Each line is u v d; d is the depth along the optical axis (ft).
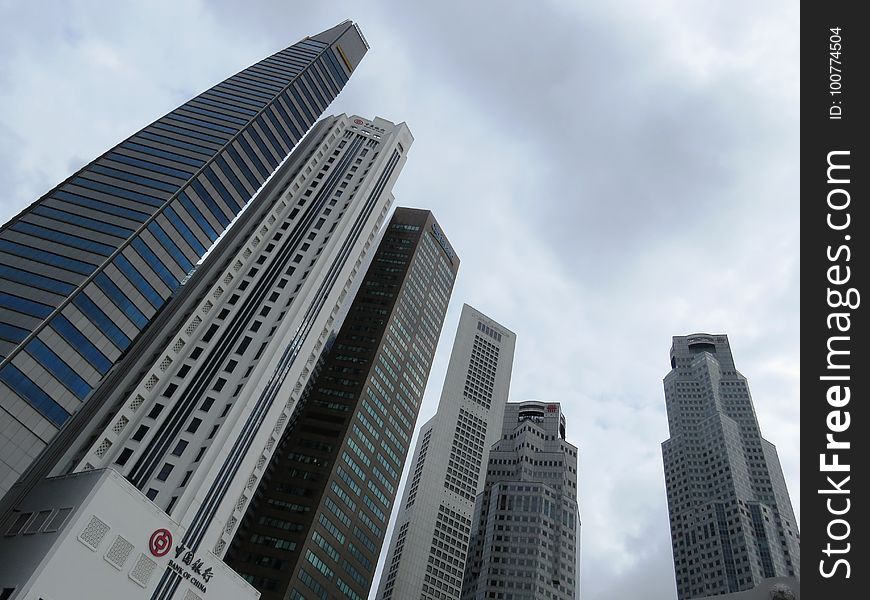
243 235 479.82
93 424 340.80
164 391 370.32
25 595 215.72
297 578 469.98
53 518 246.47
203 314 414.00
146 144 391.45
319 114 533.14
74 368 277.44
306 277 469.57
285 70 522.88
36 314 273.13
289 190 526.57
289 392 428.56
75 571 233.55
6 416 249.55
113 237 318.24
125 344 302.86
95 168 359.87
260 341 420.77
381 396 640.99
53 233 311.27
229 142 409.08
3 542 248.52
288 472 542.57
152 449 344.28
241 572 469.98
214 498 346.54
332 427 581.12
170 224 346.33
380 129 638.94
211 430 367.04
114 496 254.47
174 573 275.80
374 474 591.37
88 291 293.23
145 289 320.91
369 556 549.95
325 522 513.45
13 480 247.70
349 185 565.12
